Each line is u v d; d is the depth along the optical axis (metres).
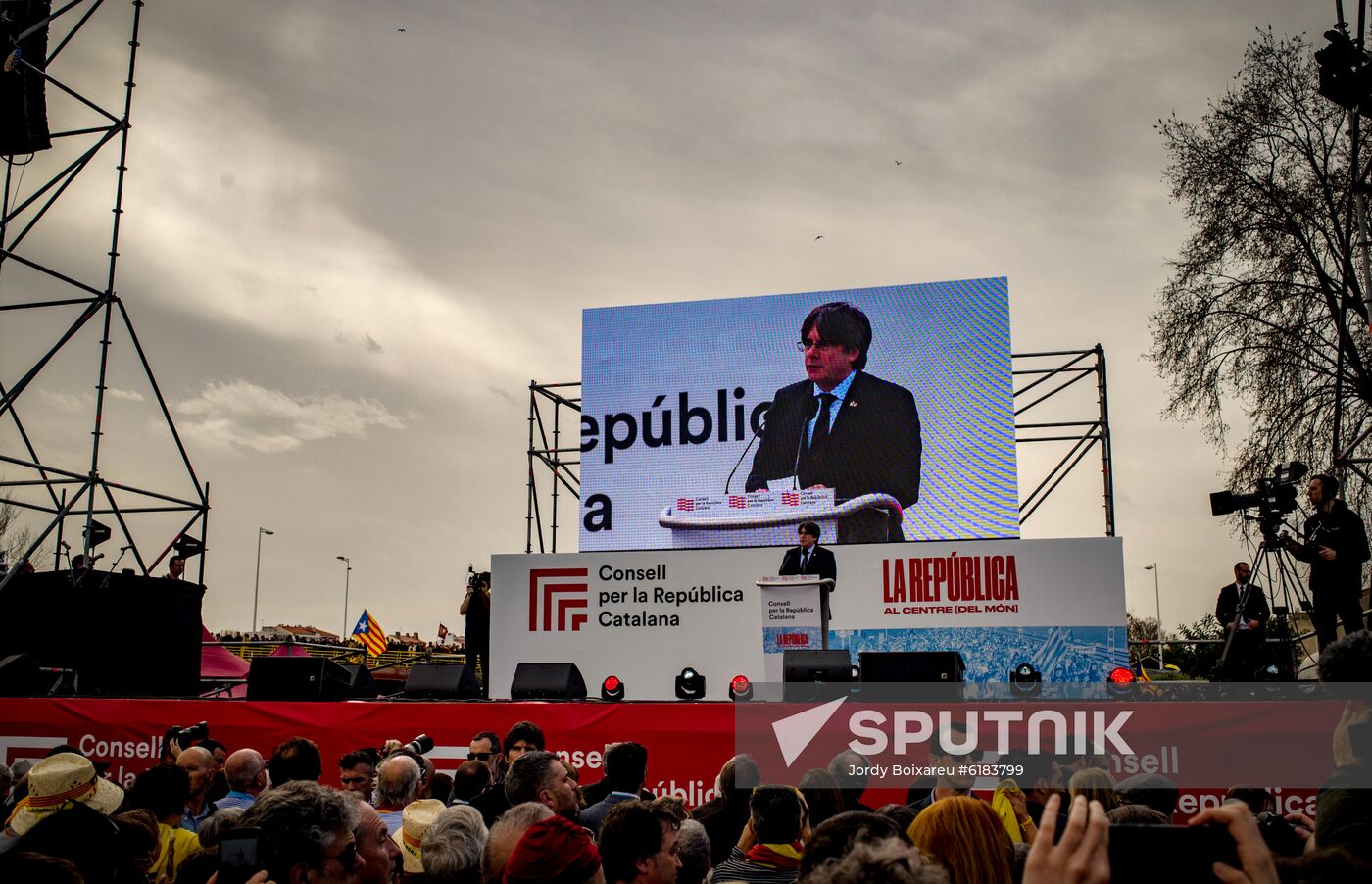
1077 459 19.98
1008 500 19.39
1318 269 21.38
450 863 4.36
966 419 19.73
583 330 21.39
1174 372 22.52
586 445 21.00
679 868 4.73
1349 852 2.39
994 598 13.09
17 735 11.72
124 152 14.48
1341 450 19.98
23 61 13.10
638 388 21.02
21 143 13.91
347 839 3.75
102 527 13.73
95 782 5.43
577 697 12.48
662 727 10.83
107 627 13.02
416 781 6.67
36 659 12.80
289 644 23.86
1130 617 30.47
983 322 19.95
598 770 10.90
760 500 20.23
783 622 12.30
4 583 12.73
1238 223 22.11
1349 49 11.91
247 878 3.62
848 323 20.41
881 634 13.20
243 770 7.02
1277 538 11.54
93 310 13.95
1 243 13.61
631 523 20.64
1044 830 2.27
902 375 20.06
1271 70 21.98
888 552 13.35
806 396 20.36
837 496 19.91
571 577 13.56
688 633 13.26
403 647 29.19
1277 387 21.53
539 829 3.57
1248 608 12.16
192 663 14.12
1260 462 21.36
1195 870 2.40
